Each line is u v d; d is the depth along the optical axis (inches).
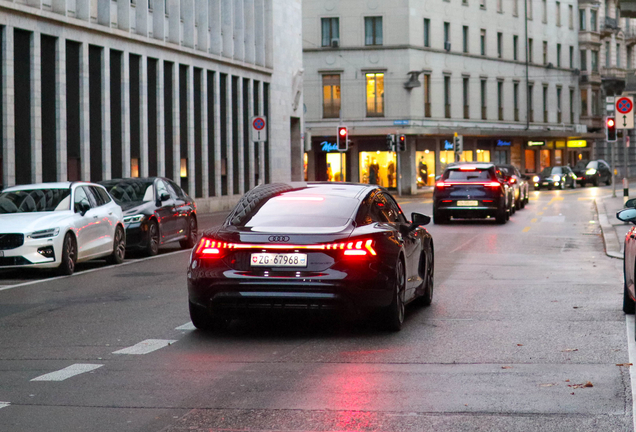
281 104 2397.9
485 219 1471.5
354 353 387.9
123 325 473.1
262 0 2273.6
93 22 1533.0
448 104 3147.1
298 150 2541.8
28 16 1364.4
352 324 465.1
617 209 1562.5
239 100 2137.1
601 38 4040.4
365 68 2967.5
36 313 526.9
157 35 1756.9
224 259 419.2
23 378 344.5
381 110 2979.8
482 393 309.6
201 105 1952.5
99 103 1567.4
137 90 1692.9
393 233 445.7
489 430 262.5
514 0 3491.6
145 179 969.5
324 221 428.8
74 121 1497.3
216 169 2015.3
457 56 3174.2
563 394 306.2
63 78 1451.8
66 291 634.2
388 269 423.5
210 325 447.5
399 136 2410.2
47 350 405.4
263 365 363.6
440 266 770.2
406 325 461.7
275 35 2352.4
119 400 305.3
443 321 474.3
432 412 284.2
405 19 2950.3
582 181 3238.2
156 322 480.7
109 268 798.5
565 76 3823.8
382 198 480.4
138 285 660.7
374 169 3014.3
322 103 3004.4
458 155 2800.2
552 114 3737.7
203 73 1952.5
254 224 431.2
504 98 3425.2
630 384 319.6
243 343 415.2
